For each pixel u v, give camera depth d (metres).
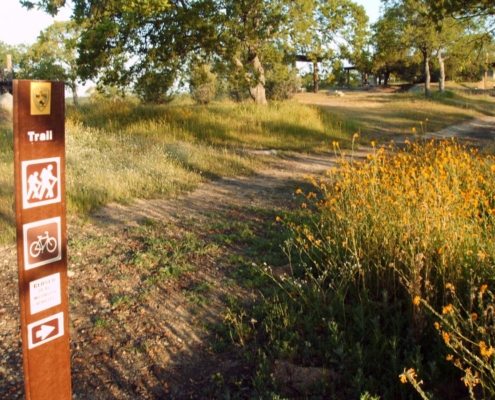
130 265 5.86
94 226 7.34
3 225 6.88
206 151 13.47
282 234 6.77
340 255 5.17
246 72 19.64
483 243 4.50
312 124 19.44
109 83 19.03
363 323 3.91
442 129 23.12
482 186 6.80
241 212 8.23
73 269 5.73
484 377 3.22
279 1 19.52
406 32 38.47
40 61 40.34
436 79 61.47
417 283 3.82
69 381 2.63
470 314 3.35
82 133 13.66
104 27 15.87
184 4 18.73
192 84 21.06
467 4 11.33
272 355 3.88
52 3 11.76
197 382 3.75
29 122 2.35
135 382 3.78
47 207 2.45
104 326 4.52
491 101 41.91
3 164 9.90
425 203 4.69
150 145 13.06
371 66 23.00
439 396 3.26
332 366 3.72
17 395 3.59
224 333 4.37
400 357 3.72
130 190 9.26
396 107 33.28
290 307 4.57
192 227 7.36
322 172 12.16
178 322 4.59
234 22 18.59
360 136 19.34
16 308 4.84
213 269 5.73
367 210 5.41
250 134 17.53
